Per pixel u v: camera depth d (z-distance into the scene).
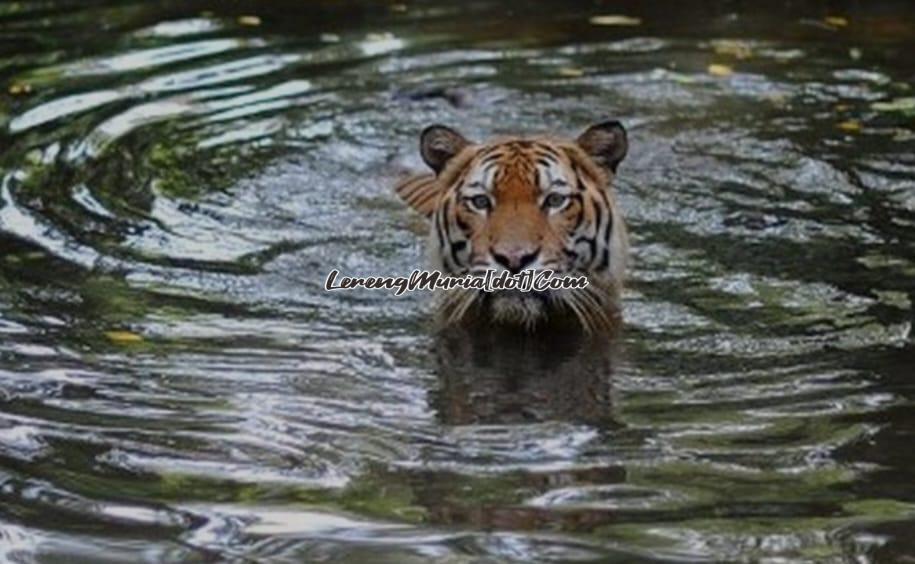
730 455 9.78
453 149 12.48
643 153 15.14
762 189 14.32
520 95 16.70
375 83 17.00
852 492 9.30
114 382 10.80
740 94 16.69
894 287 12.31
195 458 9.77
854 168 14.73
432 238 12.25
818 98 16.55
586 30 18.72
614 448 9.90
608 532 8.89
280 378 10.91
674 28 18.78
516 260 11.55
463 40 18.38
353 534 8.88
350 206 14.06
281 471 9.62
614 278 12.05
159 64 17.53
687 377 10.91
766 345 11.38
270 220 13.75
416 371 11.06
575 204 11.83
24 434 10.06
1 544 8.78
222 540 8.84
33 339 11.43
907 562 8.57
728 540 8.80
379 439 10.03
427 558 8.63
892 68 17.39
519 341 11.56
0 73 17.27
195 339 11.50
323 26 18.89
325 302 12.20
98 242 13.18
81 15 19.28
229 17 19.20
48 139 15.44
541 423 10.26
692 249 13.11
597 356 11.27
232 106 16.33
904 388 10.63
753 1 19.80
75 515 9.11
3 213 13.73
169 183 14.48
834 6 19.48
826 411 10.34
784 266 12.74
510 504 9.21
